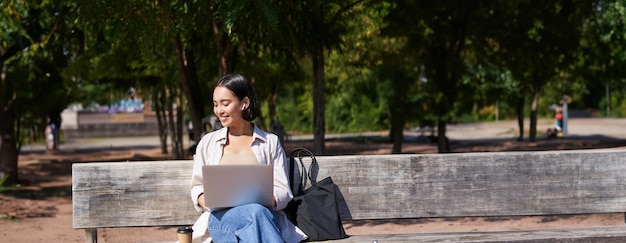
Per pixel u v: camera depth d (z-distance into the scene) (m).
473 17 17.36
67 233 9.91
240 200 5.04
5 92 16.39
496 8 16.81
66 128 46.09
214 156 5.27
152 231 9.83
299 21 10.30
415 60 20.69
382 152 26.03
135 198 5.59
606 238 5.69
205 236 5.27
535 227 9.02
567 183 5.93
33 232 10.02
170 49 13.16
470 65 21.89
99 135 46.38
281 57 11.19
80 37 12.86
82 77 20.36
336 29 11.91
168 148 32.69
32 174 20.02
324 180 5.56
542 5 16.45
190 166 5.62
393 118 21.30
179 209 5.62
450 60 19.14
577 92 45.75
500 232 5.84
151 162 5.62
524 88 27.08
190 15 8.57
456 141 31.59
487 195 5.86
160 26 8.33
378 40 19.25
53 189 15.76
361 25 15.89
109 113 47.38
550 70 19.12
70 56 15.23
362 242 5.34
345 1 12.30
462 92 19.81
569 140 29.19
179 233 5.01
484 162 5.86
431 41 18.30
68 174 20.11
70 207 12.80
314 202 5.43
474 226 9.25
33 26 14.09
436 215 5.82
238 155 5.25
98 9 8.39
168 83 15.58
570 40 17.59
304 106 43.75
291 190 5.51
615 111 51.84
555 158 5.92
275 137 5.39
